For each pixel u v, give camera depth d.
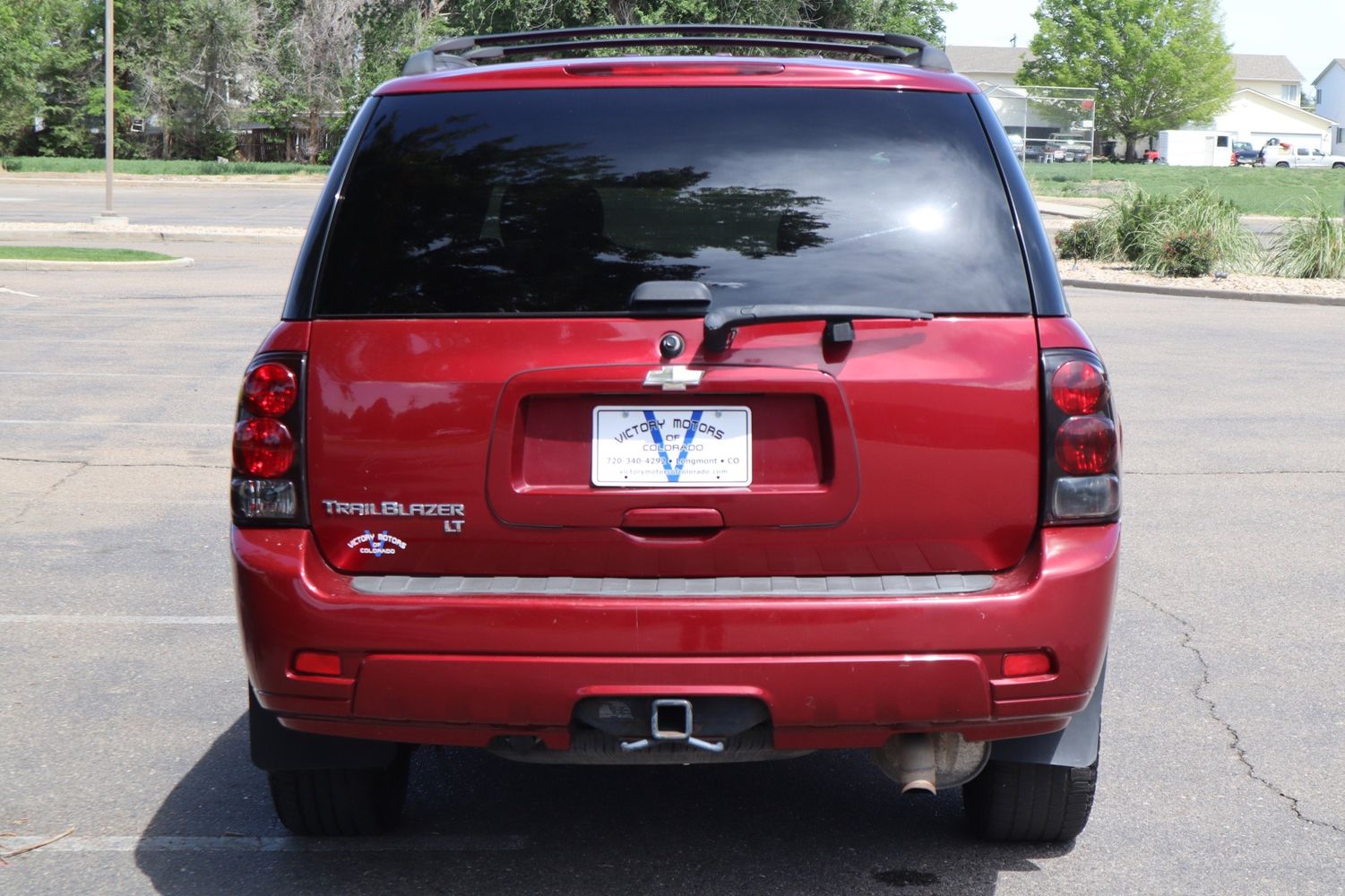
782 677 3.02
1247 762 4.54
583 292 3.14
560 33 4.00
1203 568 6.96
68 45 67.94
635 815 4.09
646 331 3.10
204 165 60.62
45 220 32.38
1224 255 23.86
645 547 3.12
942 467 3.11
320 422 3.15
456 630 3.04
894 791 4.28
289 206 40.22
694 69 3.33
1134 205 25.38
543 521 3.11
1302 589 6.60
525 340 3.11
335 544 3.17
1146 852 3.85
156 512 7.91
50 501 8.13
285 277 21.73
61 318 16.56
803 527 3.11
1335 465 9.52
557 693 3.04
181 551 7.09
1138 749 4.64
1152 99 94.31
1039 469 3.12
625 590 3.08
